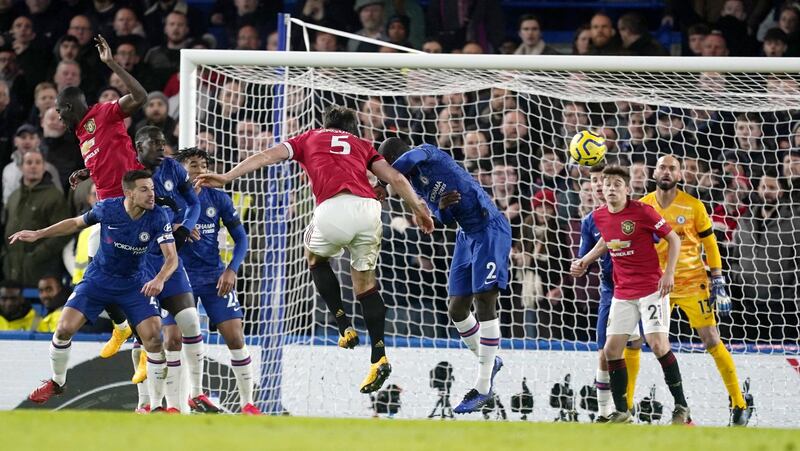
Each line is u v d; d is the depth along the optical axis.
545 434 16.08
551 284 34.16
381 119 39.91
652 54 43.31
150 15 45.38
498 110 39.00
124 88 43.28
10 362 31.69
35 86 43.88
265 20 46.03
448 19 45.50
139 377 28.14
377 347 23.19
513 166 37.25
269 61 30.52
